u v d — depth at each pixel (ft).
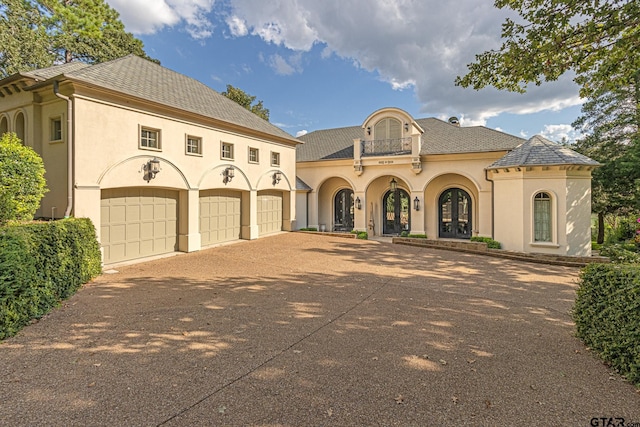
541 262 40.83
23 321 18.07
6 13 63.77
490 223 57.88
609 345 14.02
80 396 11.74
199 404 11.33
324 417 10.68
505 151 56.18
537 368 14.03
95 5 61.05
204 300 23.53
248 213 54.24
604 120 60.64
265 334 17.58
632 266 14.66
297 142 65.51
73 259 24.79
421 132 67.92
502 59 23.90
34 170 27.17
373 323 19.43
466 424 10.39
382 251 47.03
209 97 52.80
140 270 33.35
